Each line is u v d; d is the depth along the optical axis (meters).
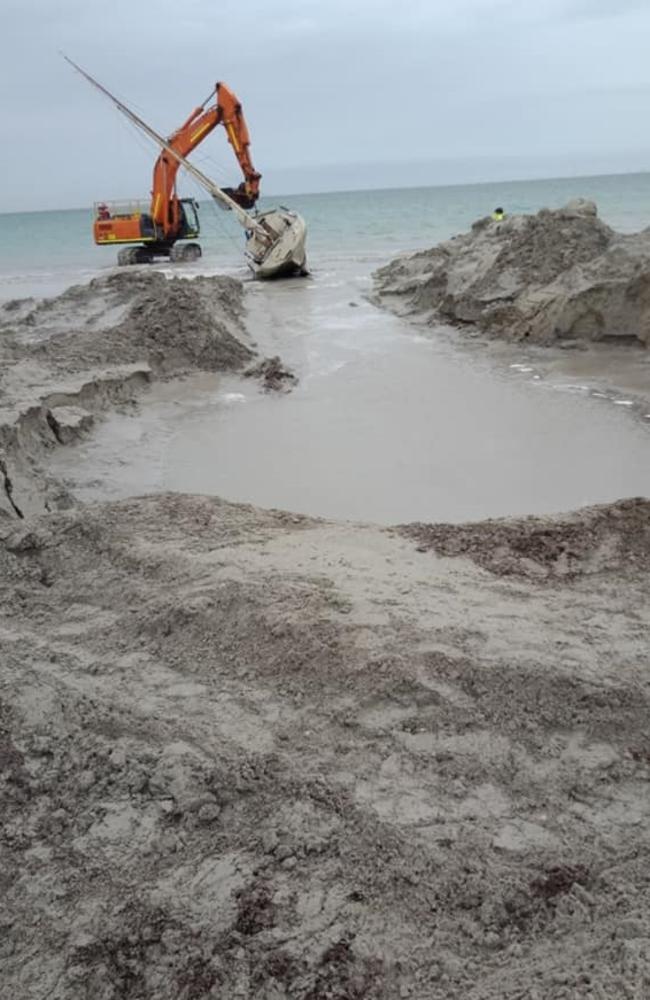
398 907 2.95
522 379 11.25
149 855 3.24
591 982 2.58
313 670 4.18
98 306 15.95
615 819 3.30
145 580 5.27
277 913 2.94
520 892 2.97
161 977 2.76
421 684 3.96
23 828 3.43
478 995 2.62
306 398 10.83
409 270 20.47
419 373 11.89
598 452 8.30
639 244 12.81
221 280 18.19
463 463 8.22
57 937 2.92
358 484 7.80
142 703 4.09
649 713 3.82
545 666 4.02
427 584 4.96
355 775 3.54
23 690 4.20
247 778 3.55
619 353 12.15
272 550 5.54
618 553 5.44
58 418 9.30
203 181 22.53
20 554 5.84
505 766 3.57
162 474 8.30
